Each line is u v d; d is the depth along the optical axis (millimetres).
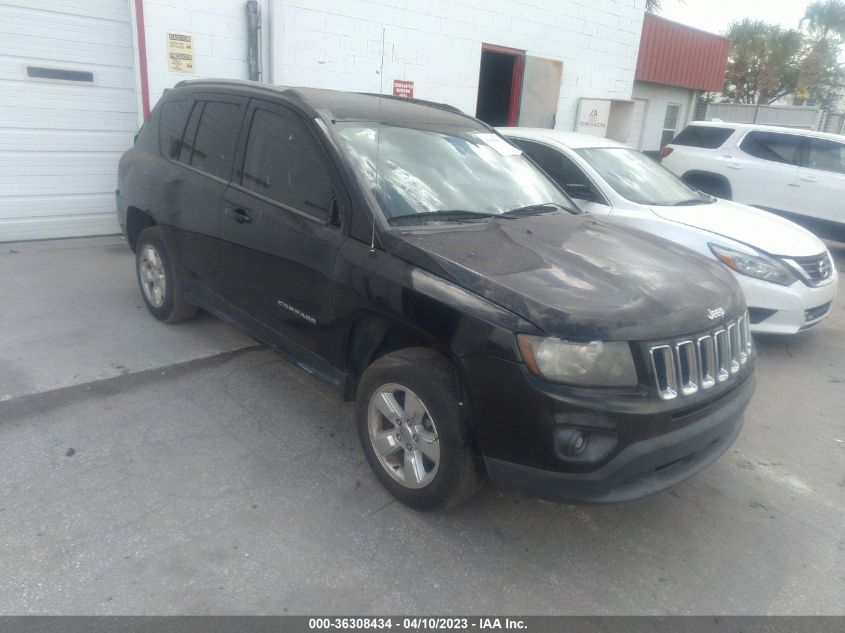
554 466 2678
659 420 2705
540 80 11016
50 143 6918
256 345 5012
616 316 2717
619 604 2777
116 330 5070
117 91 7191
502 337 2680
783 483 3793
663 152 11375
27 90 6625
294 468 3512
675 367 2789
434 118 4301
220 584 2684
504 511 3311
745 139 10406
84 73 6914
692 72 16188
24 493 3139
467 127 4465
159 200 4734
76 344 4777
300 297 3598
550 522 3264
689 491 3643
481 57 10477
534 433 2666
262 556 2857
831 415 4711
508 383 2678
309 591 2693
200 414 3988
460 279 2902
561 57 11438
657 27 14539
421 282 2975
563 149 6332
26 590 2568
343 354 3441
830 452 4180
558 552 3061
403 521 3158
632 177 6332
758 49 32188
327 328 3457
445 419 2891
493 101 11352
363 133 3721
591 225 3949
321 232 3447
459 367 2822
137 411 3963
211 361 4691
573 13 11273
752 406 4785
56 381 4219
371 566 2859
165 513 3078
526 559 2994
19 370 4316
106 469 3375
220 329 5258
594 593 2828
